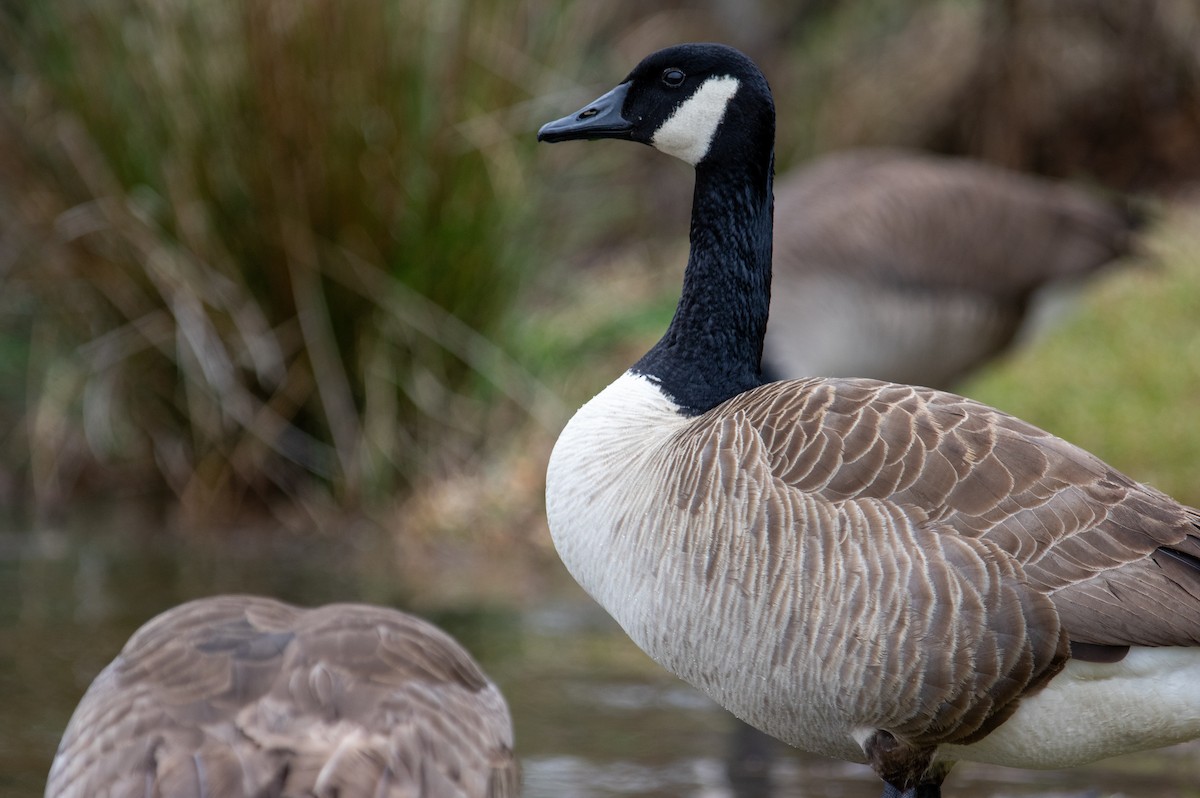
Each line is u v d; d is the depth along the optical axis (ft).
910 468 20.02
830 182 46.50
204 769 14.93
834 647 19.70
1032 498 19.90
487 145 45.34
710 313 23.77
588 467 22.21
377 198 45.01
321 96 43.91
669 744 28.37
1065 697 19.90
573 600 39.47
